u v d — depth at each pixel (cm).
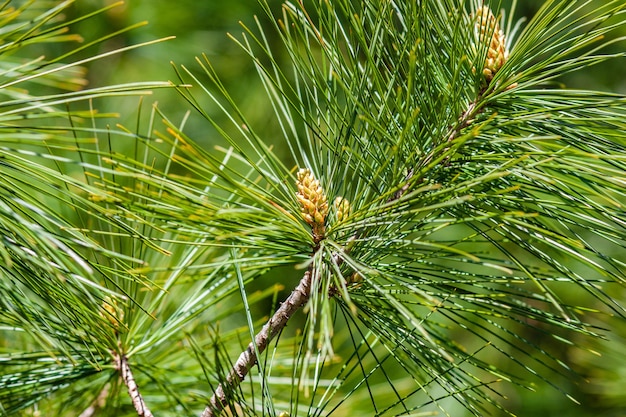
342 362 101
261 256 81
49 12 76
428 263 80
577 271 138
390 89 79
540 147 79
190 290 89
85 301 79
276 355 92
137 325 86
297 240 78
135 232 77
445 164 78
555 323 79
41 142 75
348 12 79
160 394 90
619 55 77
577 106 77
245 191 76
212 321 91
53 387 85
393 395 100
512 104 79
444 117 79
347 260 76
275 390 93
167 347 89
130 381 85
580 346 79
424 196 76
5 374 84
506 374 81
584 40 77
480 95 79
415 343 80
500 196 78
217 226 77
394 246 80
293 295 79
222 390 80
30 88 124
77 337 82
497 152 79
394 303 74
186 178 76
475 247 139
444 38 79
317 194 79
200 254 85
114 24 139
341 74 80
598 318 134
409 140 78
